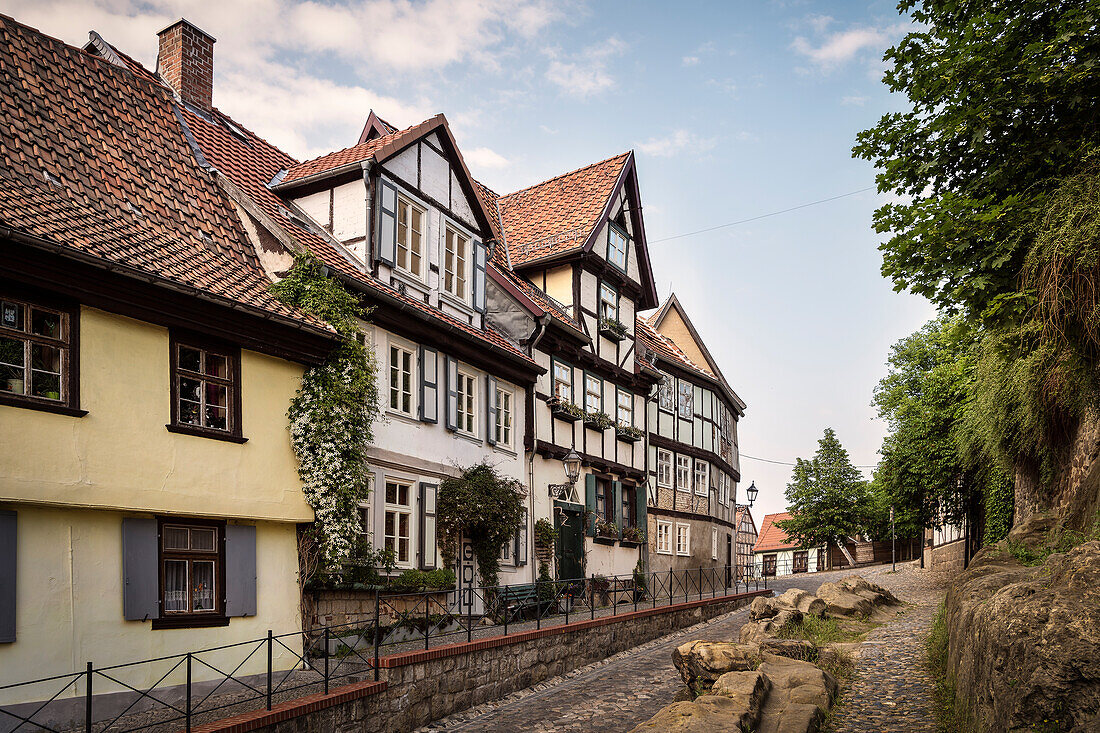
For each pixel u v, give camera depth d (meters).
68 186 12.05
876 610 19.41
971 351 14.17
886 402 40.09
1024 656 6.30
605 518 24.16
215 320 11.81
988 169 9.74
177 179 14.50
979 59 9.34
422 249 17.47
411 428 16.22
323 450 13.09
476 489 17.30
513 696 14.19
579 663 16.62
